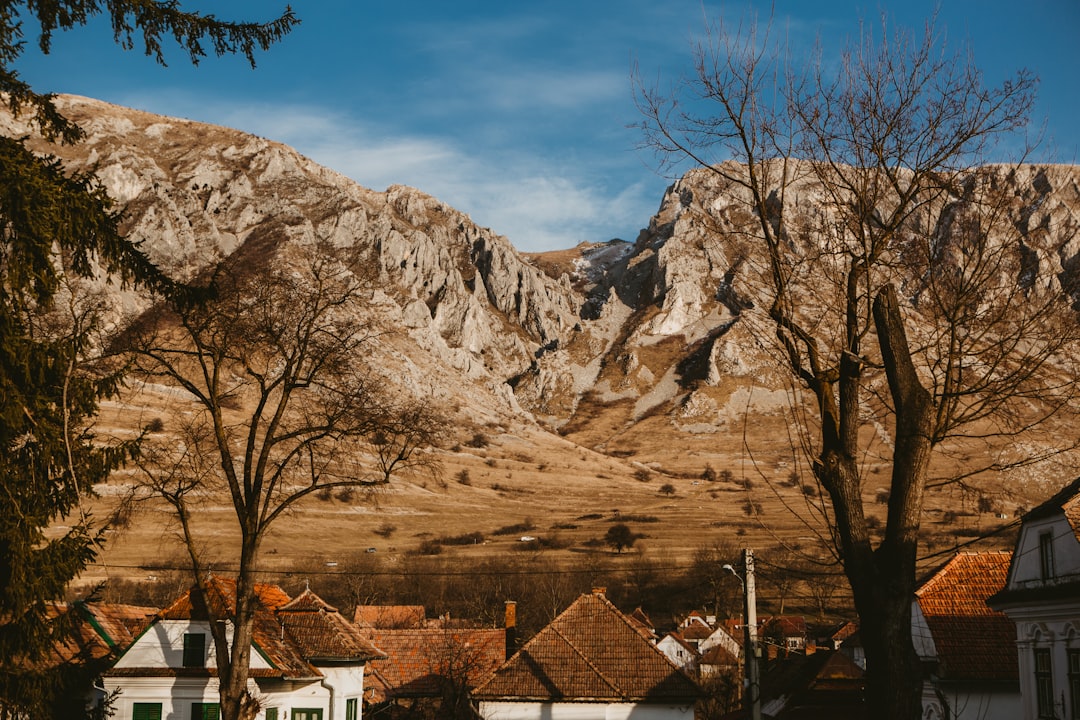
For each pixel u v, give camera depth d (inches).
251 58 634.8
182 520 1044.5
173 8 611.5
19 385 600.4
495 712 1601.9
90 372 765.3
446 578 4429.1
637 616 3727.9
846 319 498.9
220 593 1501.0
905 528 468.1
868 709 466.0
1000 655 1270.9
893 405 507.2
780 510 6565.0
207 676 1475.1
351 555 5708.7
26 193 533.0
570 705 1590.8
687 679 1621.6
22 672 641.0
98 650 1482.5
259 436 2952.8
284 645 1631.4
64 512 647.1
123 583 3727.9
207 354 1035.9
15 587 600.1
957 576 1371.8
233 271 1034.1
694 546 6151.6
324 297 1113.4
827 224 514.0
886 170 510.9
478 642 2285.9
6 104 628.4
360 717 1803.6
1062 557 946.7
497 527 7554.1
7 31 591.8
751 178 525.0
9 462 606.9
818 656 1631.4
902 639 459.2
